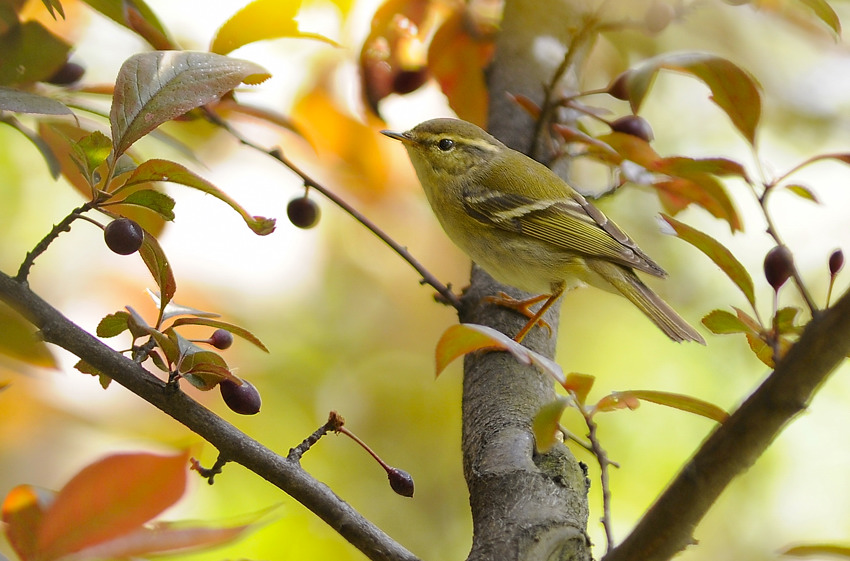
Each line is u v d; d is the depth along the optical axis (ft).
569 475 19.83
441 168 33.78
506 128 33.60
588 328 42.63
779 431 14.01
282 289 38.32
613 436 39.83
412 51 29.45
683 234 17.76
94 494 11.35
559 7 33.30
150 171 15.72
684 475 14.39
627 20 25.36
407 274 40.29
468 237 33.37
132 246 16.03
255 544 32.01
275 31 21.16
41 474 30.25
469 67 28.32
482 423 22.18
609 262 32.17
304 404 38.11
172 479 11.47
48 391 30.81
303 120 29.40
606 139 21.53
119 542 11.37
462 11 27.99
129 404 31.71
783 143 45.21
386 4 27.12
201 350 16.63
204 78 16.47
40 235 36.11
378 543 16.87
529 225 32.12
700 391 40.93
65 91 21.93
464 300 28.63
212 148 35.19
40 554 11.27
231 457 16.99
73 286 34.24
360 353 39.58
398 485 17.51
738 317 17.38
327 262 39.27
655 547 14.73
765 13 25.73
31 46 20.95
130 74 16.16
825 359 13.50
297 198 24.73
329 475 38.42
